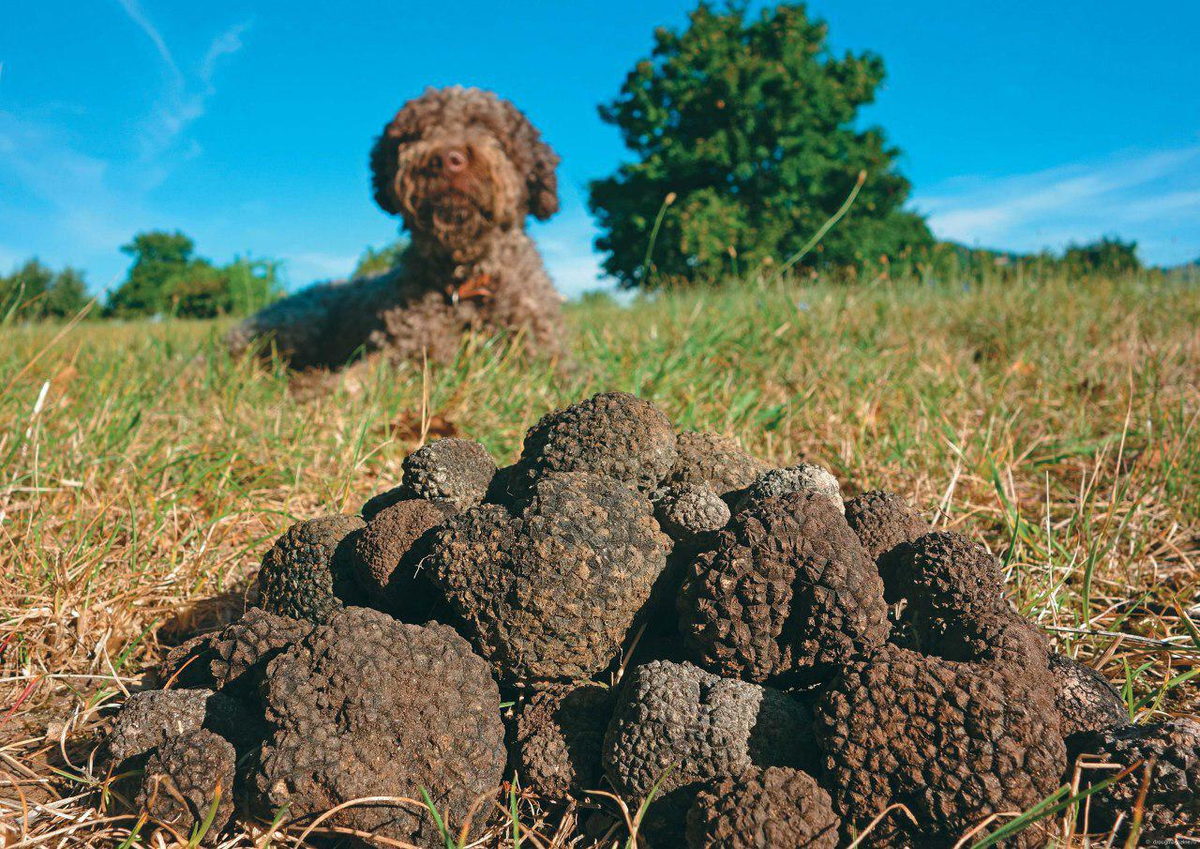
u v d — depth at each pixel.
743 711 0.24
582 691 0.26
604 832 0.25
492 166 0.75
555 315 0.86
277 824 0.23
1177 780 0.22
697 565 0.27
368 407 0.64
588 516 0.27
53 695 0.33
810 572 0.26
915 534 0.31
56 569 0.38
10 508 0.43
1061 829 0.23
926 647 0.27
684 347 0.78
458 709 0.25
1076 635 0.34
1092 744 0.24
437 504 0.31
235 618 0.38
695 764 0.24
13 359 0.70
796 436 0.61
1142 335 0.88
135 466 0.48
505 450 0.57
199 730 0.25
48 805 0.26
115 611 0.37
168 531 0.44
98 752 0.29
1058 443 0.59
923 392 0.67
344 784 0.23
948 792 0.22
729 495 0.32
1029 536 0.43
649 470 0.31
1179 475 0.48
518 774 0.26
